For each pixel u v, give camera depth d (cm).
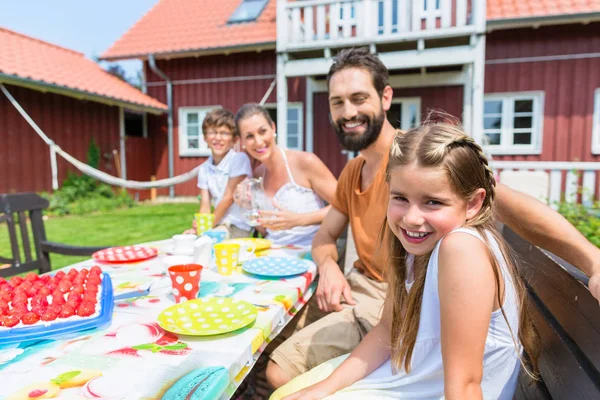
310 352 149
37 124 880
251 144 256
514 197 122
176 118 1095
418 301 109
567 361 94
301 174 262
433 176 97
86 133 994
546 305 121
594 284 88
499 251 100
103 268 171
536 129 826
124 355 93
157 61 1091
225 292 139
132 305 127
